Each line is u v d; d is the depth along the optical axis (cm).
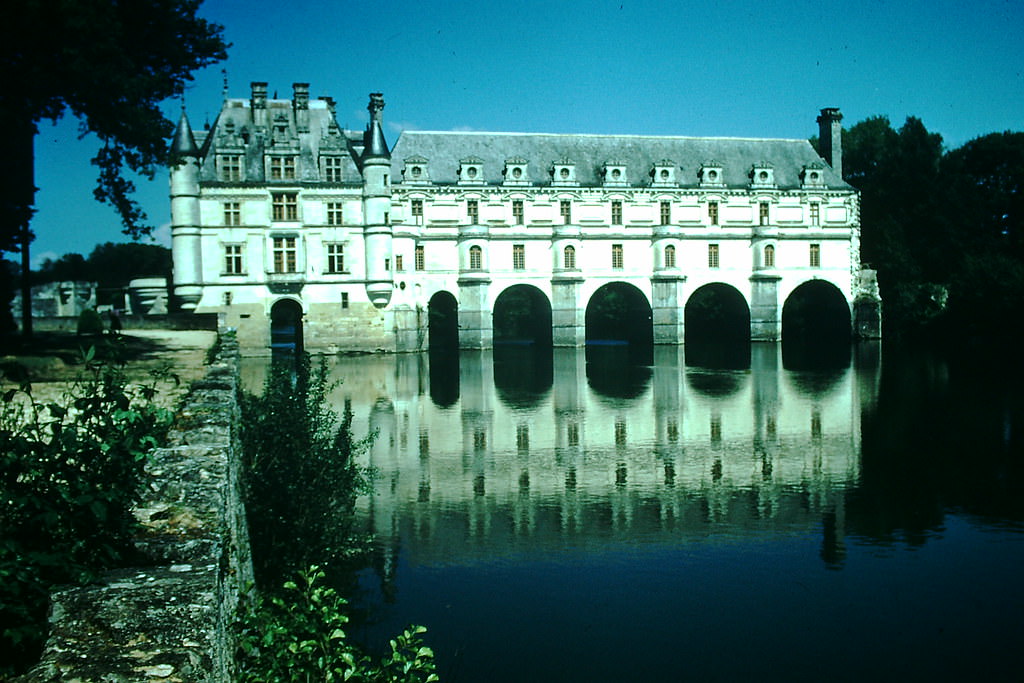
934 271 10019
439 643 1902
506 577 2302
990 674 1791
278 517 2097
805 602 2141
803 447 3916
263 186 7769
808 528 2722
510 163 8894
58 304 8094
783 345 9312
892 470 3459
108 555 834
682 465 3575
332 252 7988
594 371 6919
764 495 3109
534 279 8938
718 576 2316
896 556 2462
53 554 775
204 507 976
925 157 10294
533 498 3072
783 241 9444
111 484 893
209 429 1380
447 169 8856
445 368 7138
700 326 10731
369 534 2636
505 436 4191
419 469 3509
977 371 6619
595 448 3912
